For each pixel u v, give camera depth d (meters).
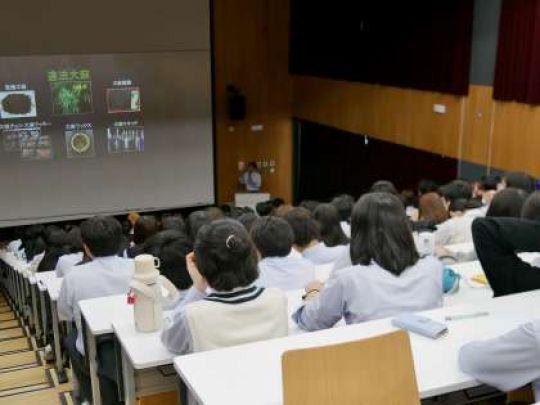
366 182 9.84
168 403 2.18
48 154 8.95
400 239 2.00
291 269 2.64
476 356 1.59
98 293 2.80
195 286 2.06
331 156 10.65
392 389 1.47
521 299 2.03
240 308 1.88
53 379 3.67
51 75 8.75
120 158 9.39
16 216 8.96
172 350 1.97
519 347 1.51
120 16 8.94
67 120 8.97
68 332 3.24
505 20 6.95
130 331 2.15
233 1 10.68
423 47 8.16
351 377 1.44
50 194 9.09
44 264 4.79
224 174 11.32
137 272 2.13
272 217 2.71
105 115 9.16
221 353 1.68
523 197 2.93
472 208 4.39
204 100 9.71
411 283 2.00
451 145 8.05
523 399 1.96
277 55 11.14
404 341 1.49
